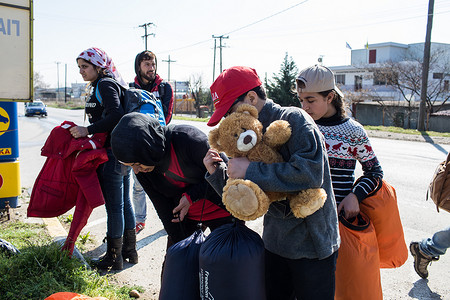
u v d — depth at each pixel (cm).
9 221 477
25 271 308
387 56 5159
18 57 484
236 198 173
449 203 309
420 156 1125
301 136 179
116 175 358
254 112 191
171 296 215
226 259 187
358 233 227
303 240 196
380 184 247
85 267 328
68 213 531
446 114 2614
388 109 2948
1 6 465
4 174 518
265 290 206
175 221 273
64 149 338
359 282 227
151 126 232
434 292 340
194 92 5562
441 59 4103
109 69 365
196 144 245
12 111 520
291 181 174
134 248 394
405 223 507
